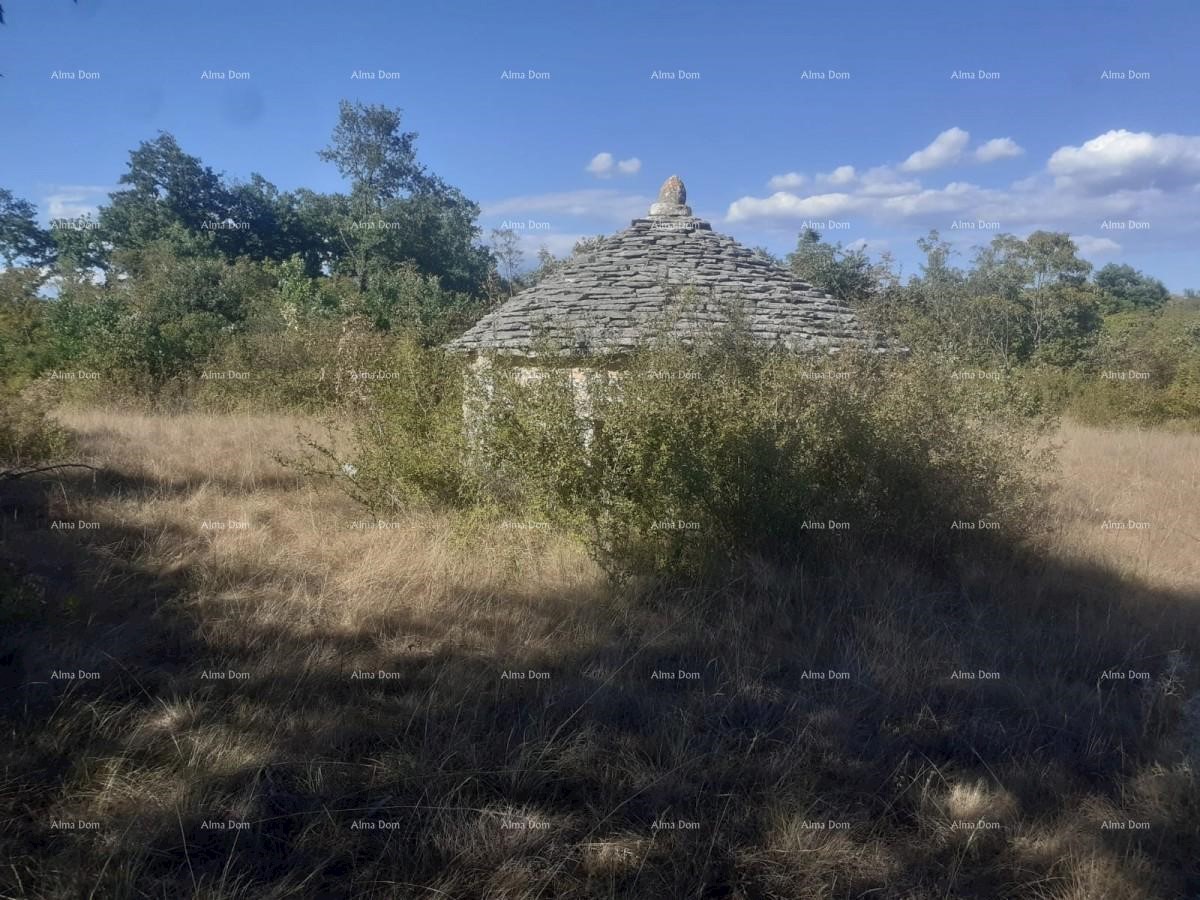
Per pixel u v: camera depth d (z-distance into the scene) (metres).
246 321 21.59
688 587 6.67
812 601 6.50
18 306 18.61
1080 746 4.69
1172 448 14.67
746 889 3.53
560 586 6.65
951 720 4.95
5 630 5.39
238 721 4.58
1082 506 9.88
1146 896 3.51
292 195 31.44
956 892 3.55
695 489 6.92
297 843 3.69
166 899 3.32
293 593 6.34
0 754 4.12
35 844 3.61
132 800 3.90
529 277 15.40
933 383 8.00
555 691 5.04
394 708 4.84
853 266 22.78
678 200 12.04
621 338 8.29
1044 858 3.75
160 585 6.47
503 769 4.19
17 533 7.30
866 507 7.53
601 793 4.09
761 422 7.25
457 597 6.46
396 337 12.28
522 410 7.45
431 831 3.78
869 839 3.88
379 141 29.45
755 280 10.57
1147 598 6.92
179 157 28.73
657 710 4.86
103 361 17.52
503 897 3.41
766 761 4.40
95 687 4.85
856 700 5.13
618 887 3.52
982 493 7.59
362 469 8.91
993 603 6.74
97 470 9.90
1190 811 4.07
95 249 28.94
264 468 10.81
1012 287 25.14
